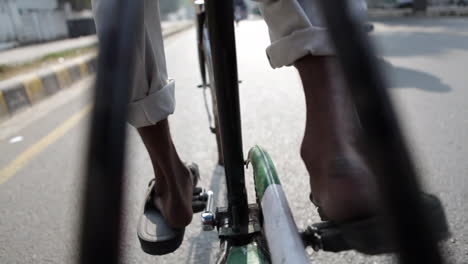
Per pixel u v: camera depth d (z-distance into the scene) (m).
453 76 3.89
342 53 0.31
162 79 0.89
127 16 0.34
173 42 10.23
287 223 0.65
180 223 1.05
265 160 0.89
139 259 1.50
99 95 0.31
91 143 0.31
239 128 0.80
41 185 2.26
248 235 0.90
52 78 4.94
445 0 14.92
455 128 2.56
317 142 0.63
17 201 2.09
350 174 0.53
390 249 0.33
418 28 8.45
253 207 0.97
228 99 0.75
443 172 1.99
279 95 3.78
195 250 1.56
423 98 3.23
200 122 3.14
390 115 0.31
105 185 0.30
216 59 0.69
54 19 12.41
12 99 3.99
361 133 0.34
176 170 1.04
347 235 0.52
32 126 3.52
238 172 0.87
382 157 0.31
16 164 2.62
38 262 1.57
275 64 0.72
